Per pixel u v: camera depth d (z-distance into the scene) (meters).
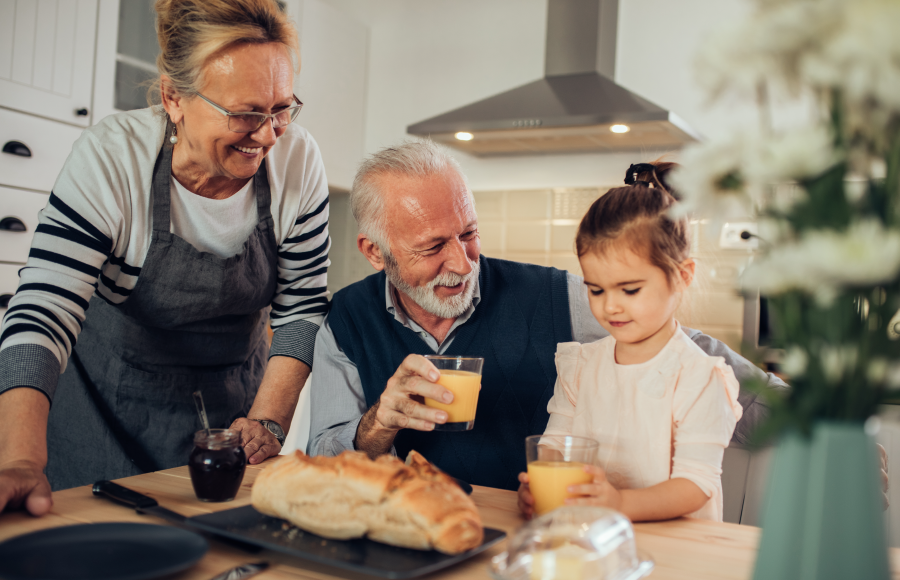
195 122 1.17
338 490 0.70
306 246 1.50
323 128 3.50
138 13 2.57
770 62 0.45
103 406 1.49
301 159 1.47
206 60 1.10
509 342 1.34
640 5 3.17
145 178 1.27
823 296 0.45
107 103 2.47
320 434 1.28
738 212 0.50
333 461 0.73
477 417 1.34
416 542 0.67
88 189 1.19
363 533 0.69
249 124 1.15
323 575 0.66
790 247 0.46
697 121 3.06
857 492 0.47
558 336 1.35
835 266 0.42
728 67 0.46
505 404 1.33
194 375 1.52
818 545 0.47
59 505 0.86
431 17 3.71
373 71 3.83
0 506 0.79
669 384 0.98
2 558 0.63
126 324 1.44
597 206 1.03
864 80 0.42
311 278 1.53
